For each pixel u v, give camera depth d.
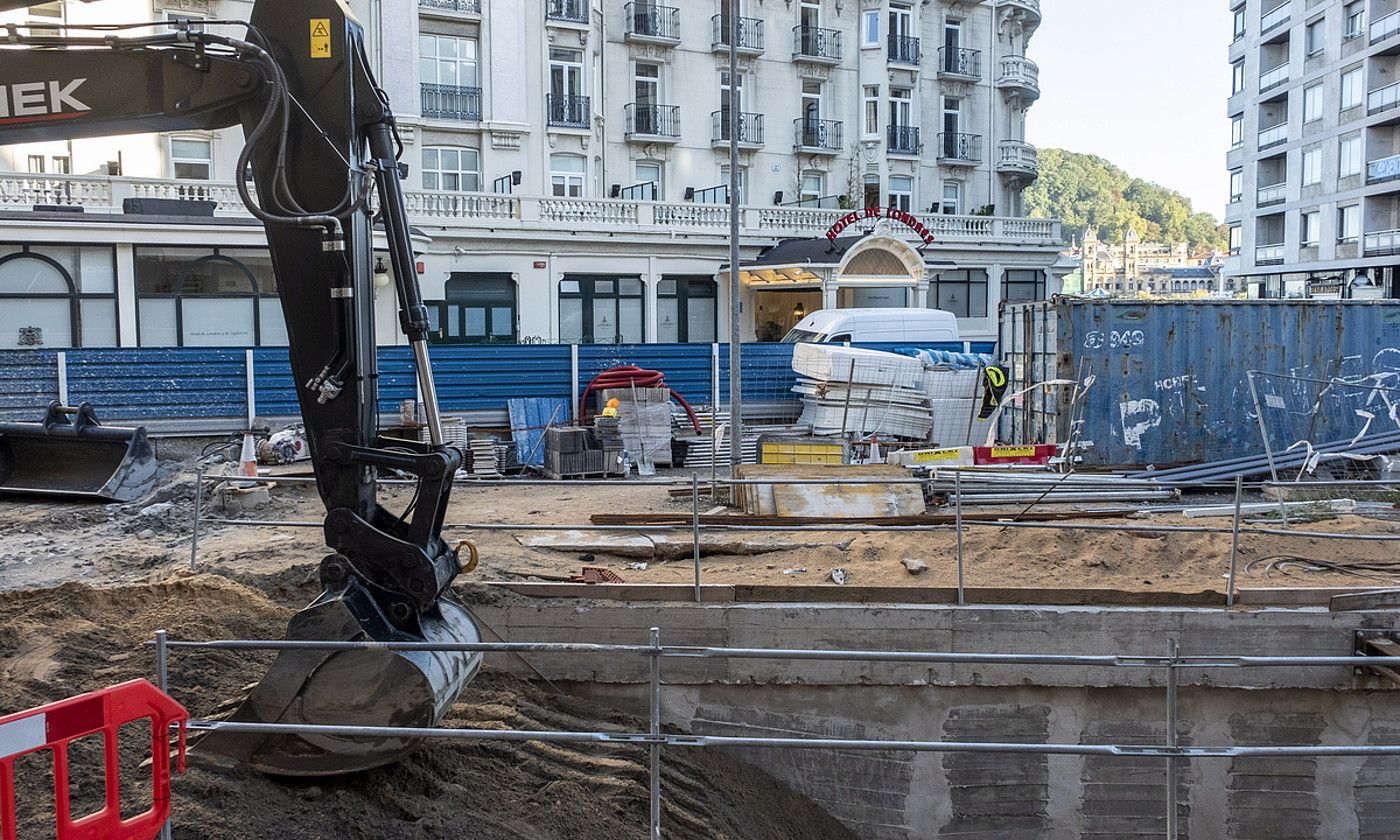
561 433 19.33
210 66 7.20
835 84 42.44
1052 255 42.19
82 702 4.88
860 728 11.28
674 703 11.28
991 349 27.55
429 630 7.43
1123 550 13.12
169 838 5.70
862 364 22.17
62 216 22.69
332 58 7.17
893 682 11.16
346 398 7.38
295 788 7.11
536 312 33.06
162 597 10.08
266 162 7.29
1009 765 11.30
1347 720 11.24
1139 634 11.12
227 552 12.53
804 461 18.02
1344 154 50.66
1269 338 19.42
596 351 22.41
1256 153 59.19
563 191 36.31
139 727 7.45
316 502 16.28
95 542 13.23
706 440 21.47
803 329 27.30
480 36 34.12
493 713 9.67
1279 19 55.88
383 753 7.08
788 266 33.41
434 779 7.77
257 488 15.57
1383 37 46.94
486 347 21.58
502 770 8.62
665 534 13.82
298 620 7.07
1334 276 53.06
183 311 24.17
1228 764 11.32
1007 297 41.91
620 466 19.72
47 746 4.74
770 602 11.36
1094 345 18.80
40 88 7.34
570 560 12.77
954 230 40.38
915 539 13.62
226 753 7.15
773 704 11.27
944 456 17.42
